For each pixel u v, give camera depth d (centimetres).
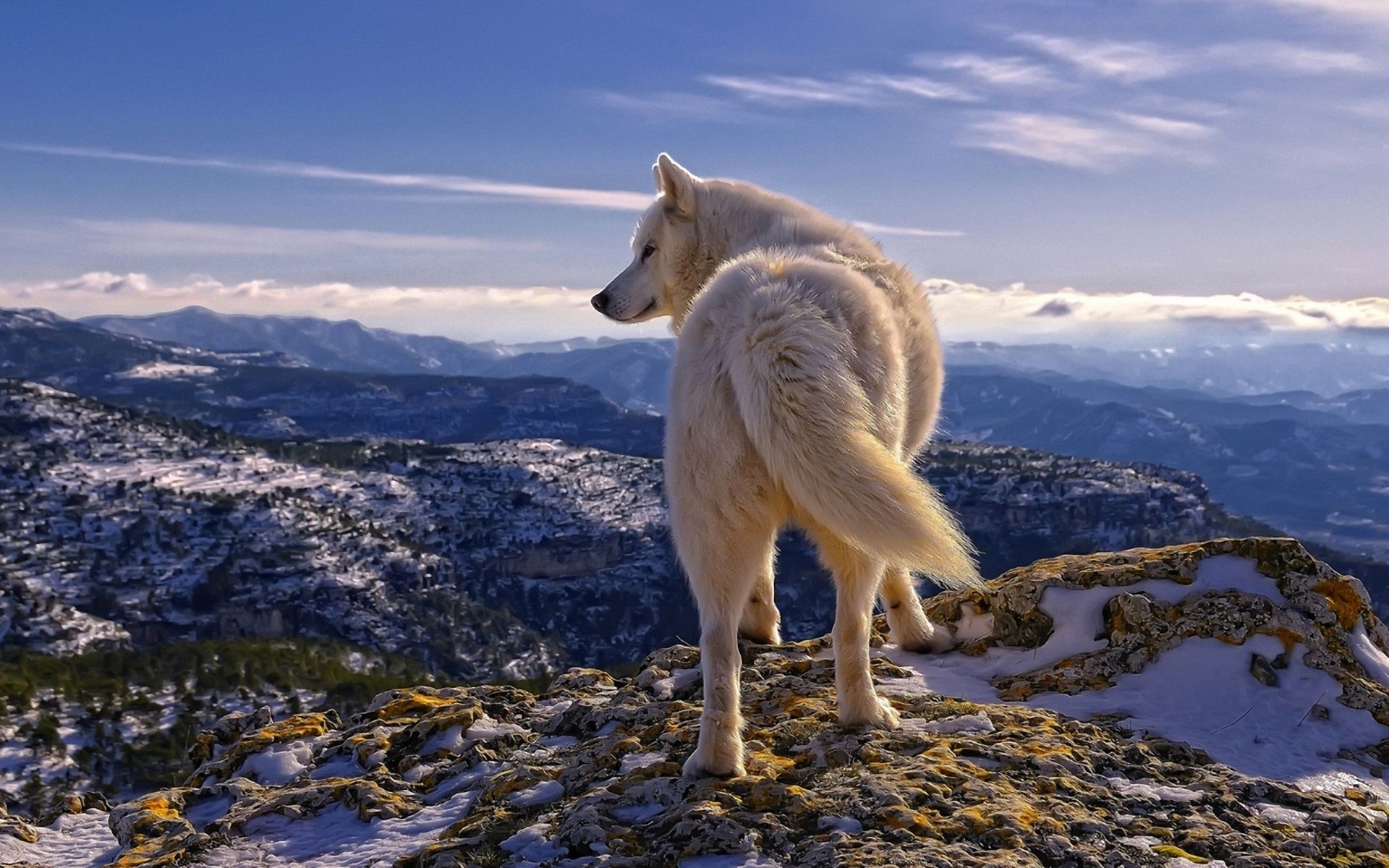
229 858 552
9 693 6175
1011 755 532
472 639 14738
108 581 13775
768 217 770
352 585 14575
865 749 537
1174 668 666
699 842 450
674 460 500
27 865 626
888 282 631
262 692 7188
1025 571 803
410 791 615
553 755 627
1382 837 479
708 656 507
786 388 461
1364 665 673
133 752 5725
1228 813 488
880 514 440
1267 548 740
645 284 798
